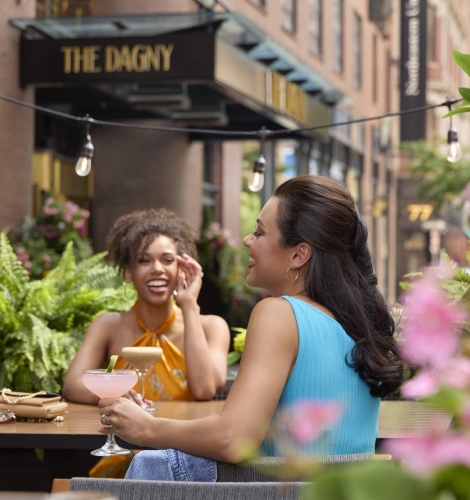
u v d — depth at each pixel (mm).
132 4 10766
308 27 19359
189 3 11234
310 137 13383
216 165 15797
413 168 20766
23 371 3814
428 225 29406
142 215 3594
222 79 8953
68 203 9141
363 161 23766
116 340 3439
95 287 4410
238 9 14531
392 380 1960
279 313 1917
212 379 3297
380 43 27156
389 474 654
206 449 1832
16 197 8781
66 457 2818
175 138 12578
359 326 1984
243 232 17188
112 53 8836
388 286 28078
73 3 10516
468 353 680
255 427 1801
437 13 34062
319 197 2080
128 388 2547
